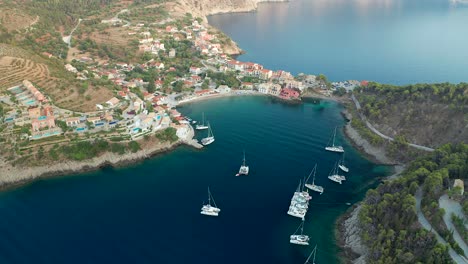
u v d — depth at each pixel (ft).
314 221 502.38
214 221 494.18
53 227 473.26
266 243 460.55
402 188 508.12
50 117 649.20
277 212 515.91
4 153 595.47
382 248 411.75
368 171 621.31
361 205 517.14
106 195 542.98
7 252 431.02
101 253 432.66
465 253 391.86
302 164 633.20
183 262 424.87
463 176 507.71
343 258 440.45
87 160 613.93
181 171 608.60
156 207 516.73
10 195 540.93
